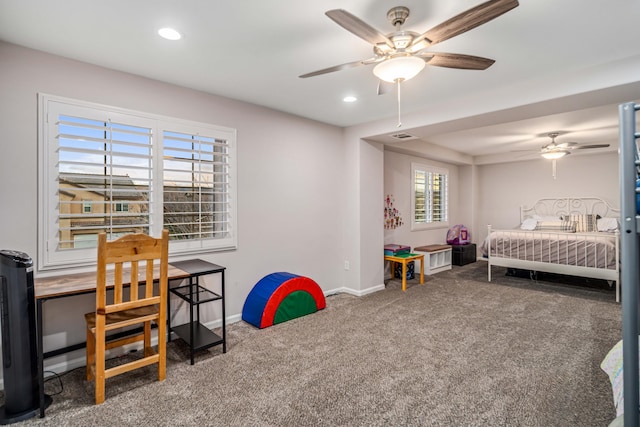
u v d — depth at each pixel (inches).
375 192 182.1
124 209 104.9
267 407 77.5
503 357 102.3
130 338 96.7
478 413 75.0
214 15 72.7
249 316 131.1
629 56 93.6
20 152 86.6
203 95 122.1
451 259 258.1
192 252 120.4
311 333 121.6
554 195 264.5
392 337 118.0
